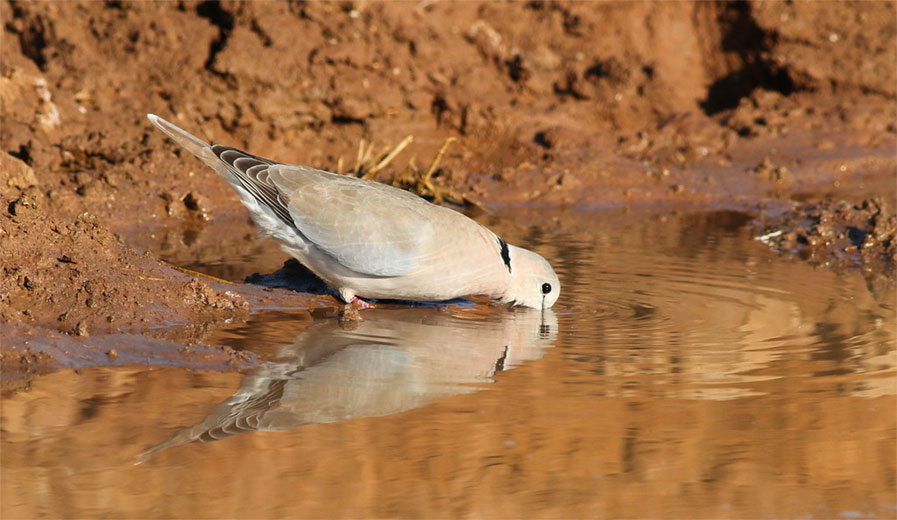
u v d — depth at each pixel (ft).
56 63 71.36
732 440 28.60
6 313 35.88
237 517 24.25
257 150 70.90
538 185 68.95
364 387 32.24
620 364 34.71
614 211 64.85
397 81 75.66
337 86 73.31
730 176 72.02
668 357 35.40
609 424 29.55
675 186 69.10
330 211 39.91
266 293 42.83
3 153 51.55
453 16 83.56
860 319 40.29
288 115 72.02
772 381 32.89
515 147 74.74
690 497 25.45
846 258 52.39
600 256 51.62
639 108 81.87
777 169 72.02
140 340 35.76
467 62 81.00
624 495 25.35
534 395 31.65
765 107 83.56
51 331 35.55
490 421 29.68
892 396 31.55
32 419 29.14
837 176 73.10
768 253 53.26
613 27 86.22
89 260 39.93
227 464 26.81
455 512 24.56
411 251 39.75
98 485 25.55
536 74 81.10
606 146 75.87
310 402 30.99
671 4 87.86
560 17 85.81
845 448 28.07
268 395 31.50
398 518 24.35
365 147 72.79
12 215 39.58
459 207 65.10
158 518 24.03
